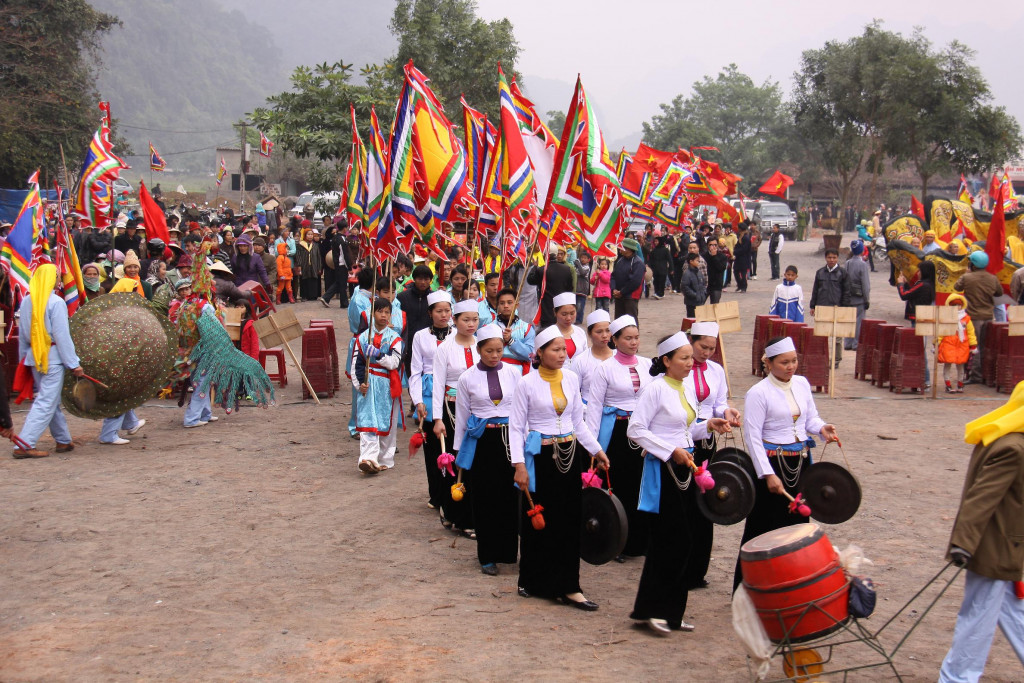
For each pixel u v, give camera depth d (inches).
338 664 207.8
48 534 298.5
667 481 231.5
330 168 1078.4
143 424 457.1
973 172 1606.8
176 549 288.2
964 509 183.9
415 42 1009.5
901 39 1616.6
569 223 348.2
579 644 223.1
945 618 240.8
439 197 410.0
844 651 221.9
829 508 239.0
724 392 264.5
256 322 523.2
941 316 531.8
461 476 302.7
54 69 1750.7
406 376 446.6
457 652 216.1
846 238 2016.5
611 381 278.1
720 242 1099.3
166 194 2586.1
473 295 385.7
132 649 215.3
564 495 251.9
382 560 283.6
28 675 200.8
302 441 435.5
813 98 1699.1
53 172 1689.2
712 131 4158.5
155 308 453.1
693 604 253.4
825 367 555.2
